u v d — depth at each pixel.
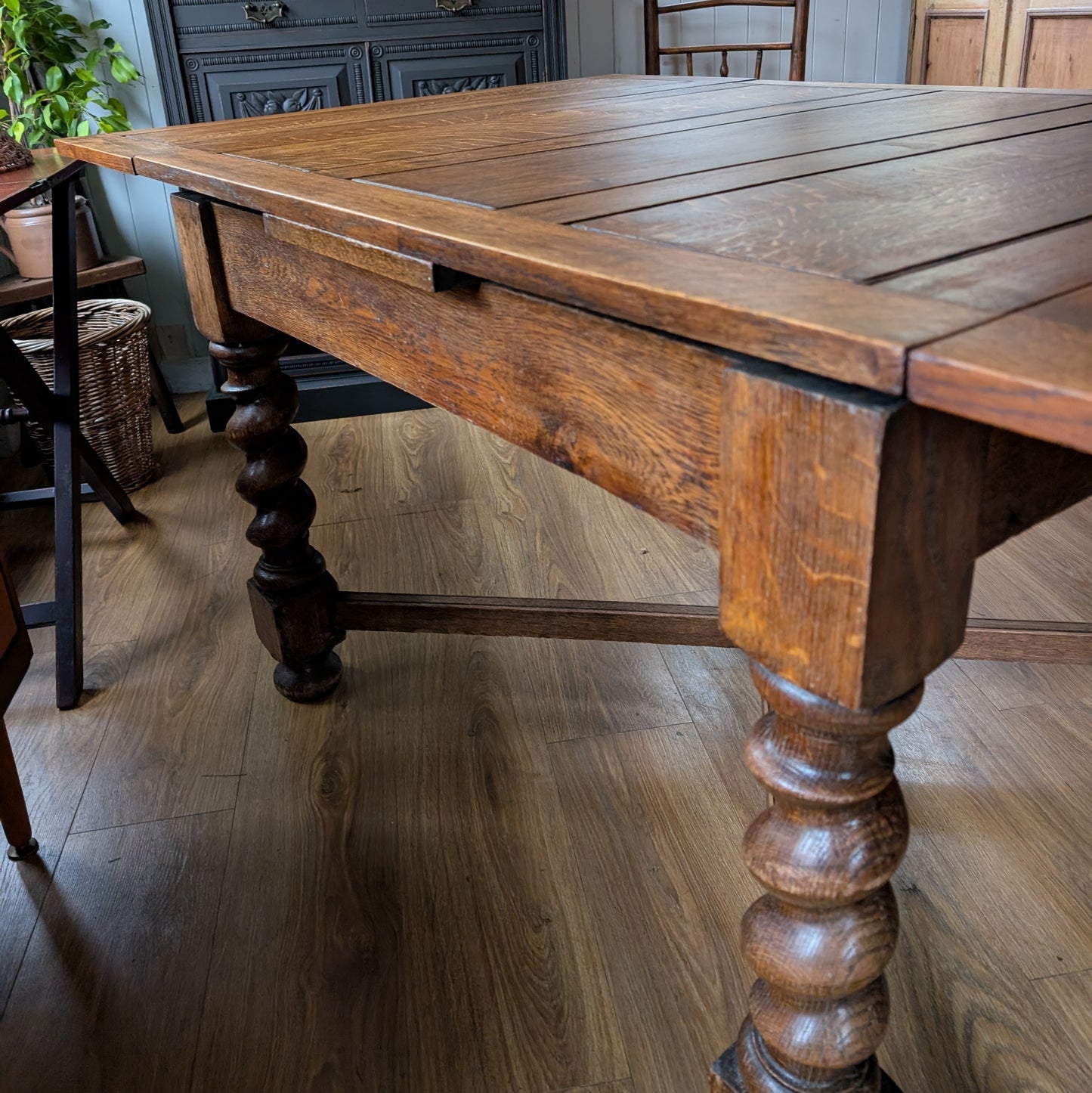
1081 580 2.03
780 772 0.79
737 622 0.75
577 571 2.21
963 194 0.88
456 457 2.84
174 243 3.41
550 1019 1.23
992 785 1.54
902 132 1.23
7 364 1.82
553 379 0.88
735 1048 1.02
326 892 1.43
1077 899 1.34
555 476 2.67
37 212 2.70
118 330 2.57
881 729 0.73
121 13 3.18
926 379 0.53
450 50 2.99
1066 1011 1.19
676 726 1.71
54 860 1.52
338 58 2.96
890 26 3.80
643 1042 1.19
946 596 0.69
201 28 2.86
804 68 3.08
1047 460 0.72
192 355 3.53
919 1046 1.16
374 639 2.01
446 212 0.93
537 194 0.98
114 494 2.50
